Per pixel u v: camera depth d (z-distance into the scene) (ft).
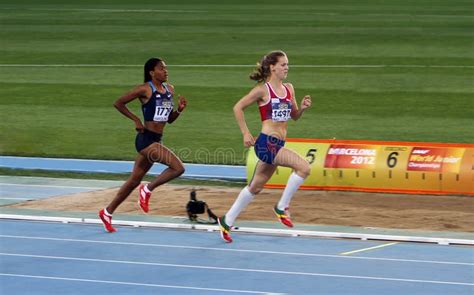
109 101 123.24
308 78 137.39
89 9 241.35
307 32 189.16
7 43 176.45
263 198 71.31
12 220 63.72
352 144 75.20
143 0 273.33
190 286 47.11
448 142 97.96
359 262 51.85
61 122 110.22
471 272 49.70
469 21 208.03
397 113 113.80
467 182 71.26
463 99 121.70
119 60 156.87
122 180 81.15
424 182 72.18
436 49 163.94
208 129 105.19
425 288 46.68
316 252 54.24
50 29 195.93
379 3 263.29
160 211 66.54
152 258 53.01
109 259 52.80
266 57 55.26
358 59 153.89
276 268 50.60
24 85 134.92
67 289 46.75
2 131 105.29
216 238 58.13
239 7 248.73
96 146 97.60
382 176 73.05
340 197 71.77
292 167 56.85
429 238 56.65
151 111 58.34
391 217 64.28
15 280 48.44
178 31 192.03
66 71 146.51
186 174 82.99
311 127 106.22
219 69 146.51
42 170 85.76
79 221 62.69
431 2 266.16
